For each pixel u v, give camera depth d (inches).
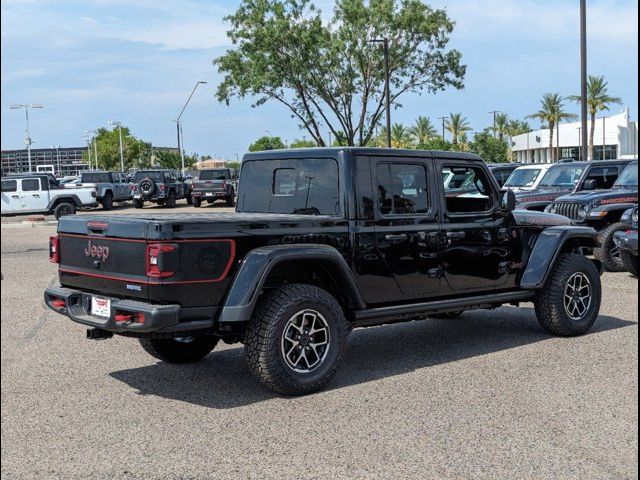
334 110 1509.6
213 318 217.3
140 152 4781.0
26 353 289.6
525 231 299.3
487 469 169.2
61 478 168.2
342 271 235.9
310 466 172.4
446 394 225.8
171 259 207.5
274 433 195.0
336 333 232.2
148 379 249.8
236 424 202.5
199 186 1492.4
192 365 269.0
